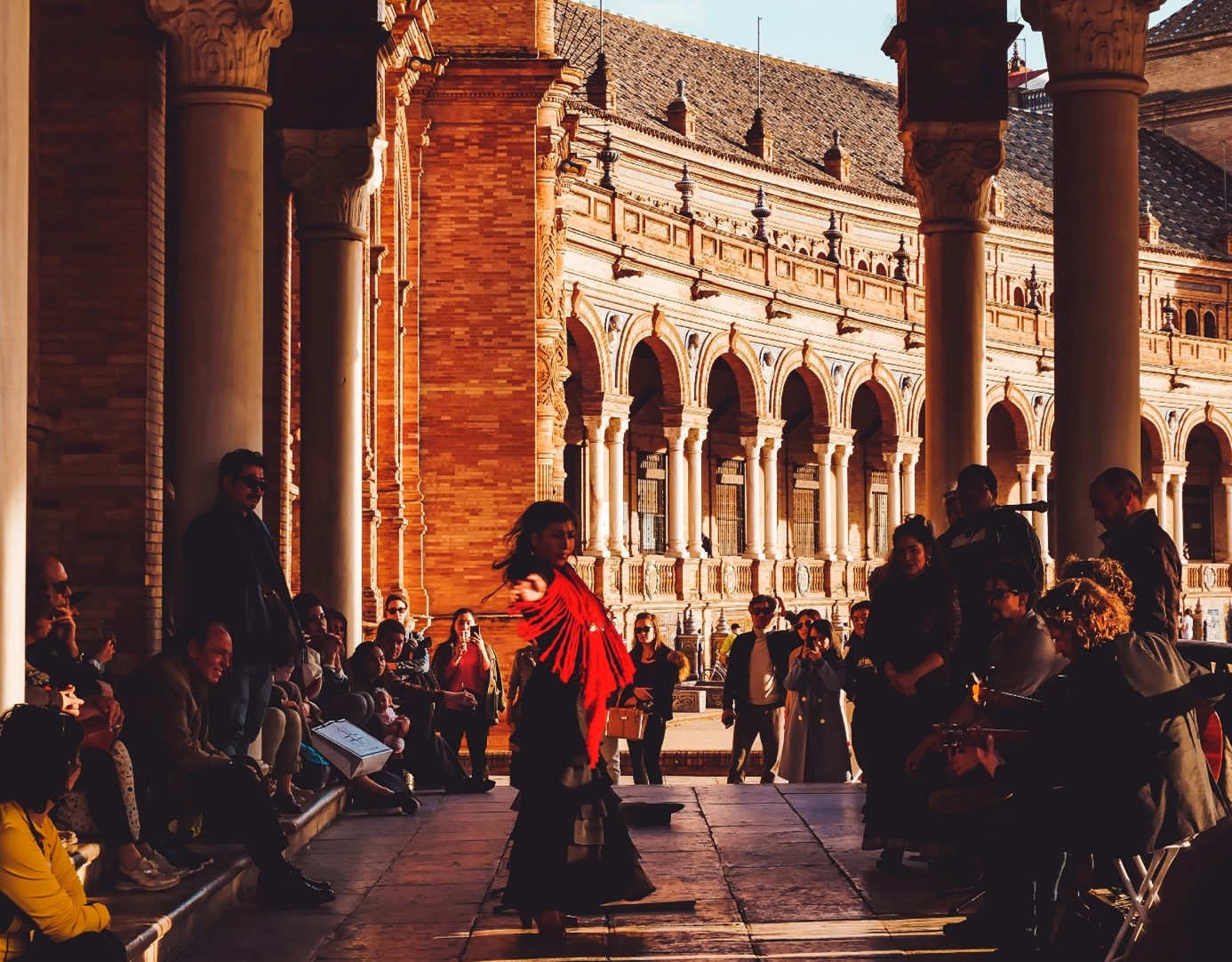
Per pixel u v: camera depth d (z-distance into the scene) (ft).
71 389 38.68
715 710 119.55
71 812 26.89
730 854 33.94
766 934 26.55
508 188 92.79
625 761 83.66
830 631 51.19
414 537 89.97
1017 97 282.97
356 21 48.98
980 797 25.21
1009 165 231.30
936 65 47.44
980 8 47.50
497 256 92.73
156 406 39.63
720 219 179.83
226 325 37.09
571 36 183.73
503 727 89.35
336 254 49.32
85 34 38.73
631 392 151.02
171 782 29.40
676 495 140.36
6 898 20.90
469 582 92.27
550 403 95.61
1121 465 37.35
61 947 21.16
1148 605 25.89
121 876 27.09
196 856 29.19
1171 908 12.65
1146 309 227.20
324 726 41.11
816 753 50.42
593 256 124.77
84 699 27.07
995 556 31.42
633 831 37.19
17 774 21.13
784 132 202.90
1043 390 188.44
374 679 46.44
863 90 228.63
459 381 92.84
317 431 49.73
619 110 172.35
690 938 26.37
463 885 31.50
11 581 23.68
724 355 146.41
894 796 31.17
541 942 26.23
